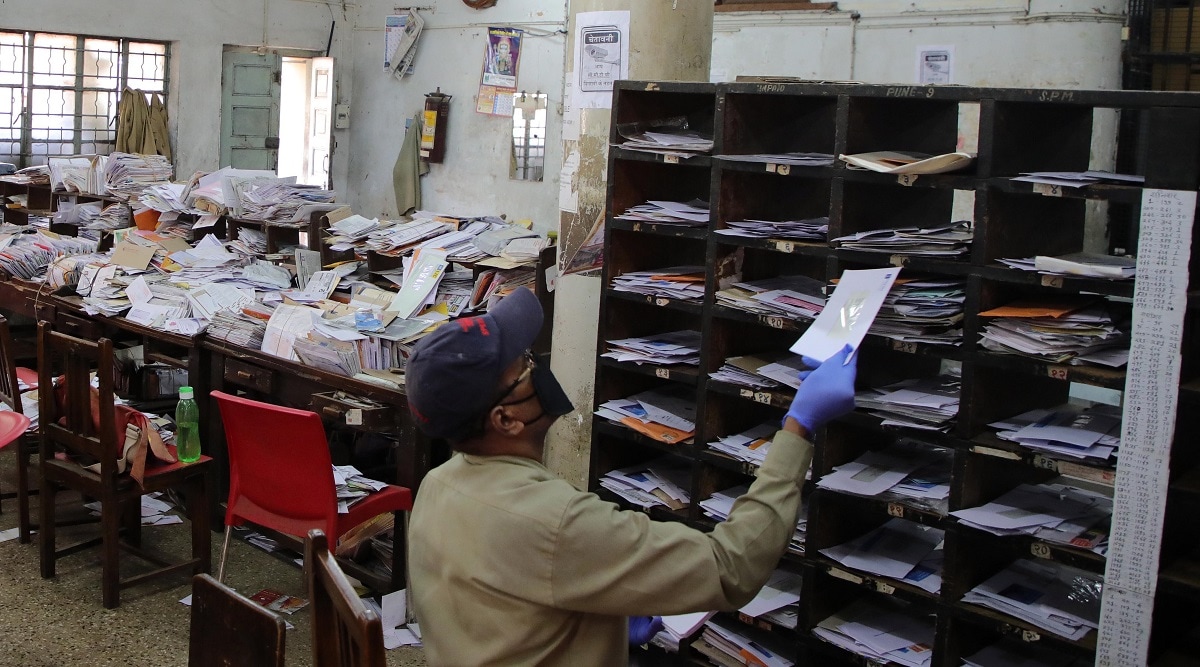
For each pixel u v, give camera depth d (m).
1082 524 2.49
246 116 11.20
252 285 5.24
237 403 3.42
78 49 9.95
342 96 11.75
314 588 1.76
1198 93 2.12
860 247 2.66
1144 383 2.24
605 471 3.35
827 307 1.92
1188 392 2.20
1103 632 2.35
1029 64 6.92
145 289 5.20
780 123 3.13
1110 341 2.36
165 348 5.29
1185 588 2.22
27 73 9.65
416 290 4.62
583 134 3.71
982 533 2.53
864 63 7.69
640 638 2.05
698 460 3.05
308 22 11.38
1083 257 2.55
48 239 6.46
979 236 2.48
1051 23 6.77
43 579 4.02
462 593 1.56
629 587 1.49
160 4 10.30
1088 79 6.69
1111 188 2.28
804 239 2.84
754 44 8.24
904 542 2.93
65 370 3.85
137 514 4.28
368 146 11.76
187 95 10.66
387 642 3.65
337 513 3.43
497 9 10.34
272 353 4.36
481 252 4.75
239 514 3.63
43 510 4.00
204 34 10.67
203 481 4.01
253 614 1.85
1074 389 5.54
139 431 3.84
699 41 3.67
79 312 5.54
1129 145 6.45
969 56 7.17
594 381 3.49
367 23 11.57
